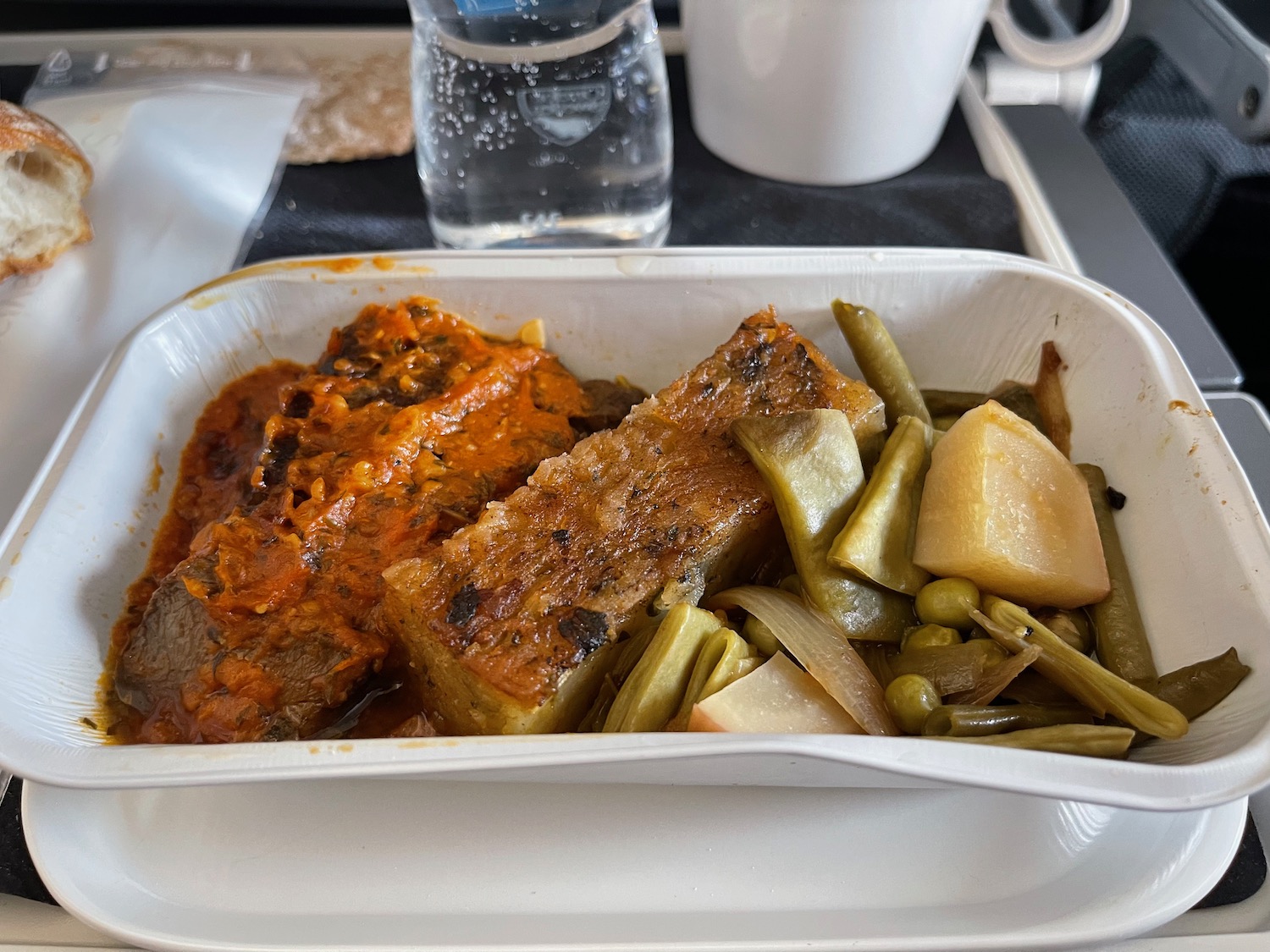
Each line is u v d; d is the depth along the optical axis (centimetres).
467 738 12
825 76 21
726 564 15
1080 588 15
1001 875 13
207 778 12
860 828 13
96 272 20
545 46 18
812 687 14
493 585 14
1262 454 18
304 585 15
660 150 20
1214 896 13
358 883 13
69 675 14
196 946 12
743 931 12
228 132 23
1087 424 17
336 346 18
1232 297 29
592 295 18
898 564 15
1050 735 13
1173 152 28
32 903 13
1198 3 24
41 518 15
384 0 27
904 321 18
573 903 12
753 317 17
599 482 15
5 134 18
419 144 20
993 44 27
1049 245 21
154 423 17
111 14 27
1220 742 12
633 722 13
